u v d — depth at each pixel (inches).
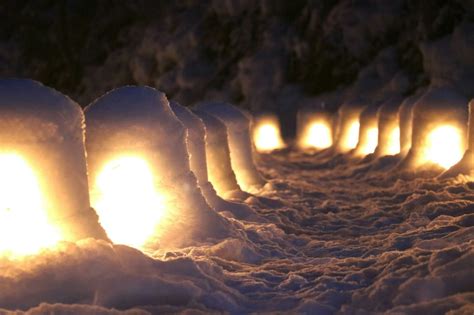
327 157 597.9
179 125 213.3
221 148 323.3
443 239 196.4
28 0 1133.7
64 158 162.9
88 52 1082.7
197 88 953.5
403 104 461.4
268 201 315.6
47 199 159.8
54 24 1106.1
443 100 384.5
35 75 1096.8
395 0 786.2
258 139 687.7
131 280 138.9
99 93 1048.2
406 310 124.0
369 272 163.2
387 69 767.1
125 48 1064.2
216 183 320.2
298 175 478.6
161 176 205.5
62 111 161.9
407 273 148.3
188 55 979.9
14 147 154.5
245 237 220.4
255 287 159.6
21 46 1111.6
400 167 403.5
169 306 133.0
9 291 134.6
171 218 206.7
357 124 596.4
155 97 208.7
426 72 691.4
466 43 622.5
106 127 199.2
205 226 211.9
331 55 847.7
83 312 124.1
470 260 141.0
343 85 824.3
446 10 692.1
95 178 199.0
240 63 919.7
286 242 229.1
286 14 938.7
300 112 693.3
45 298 135.9
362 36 816.9
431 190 332.2
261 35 940.6
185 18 1024.2
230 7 976.9
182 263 156.8
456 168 354.0
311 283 160.9
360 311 130.8
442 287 134.6
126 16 1085.8
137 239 196.4
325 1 880.9
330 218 287.9
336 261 188.5
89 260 144.8
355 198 354.3
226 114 373.1
